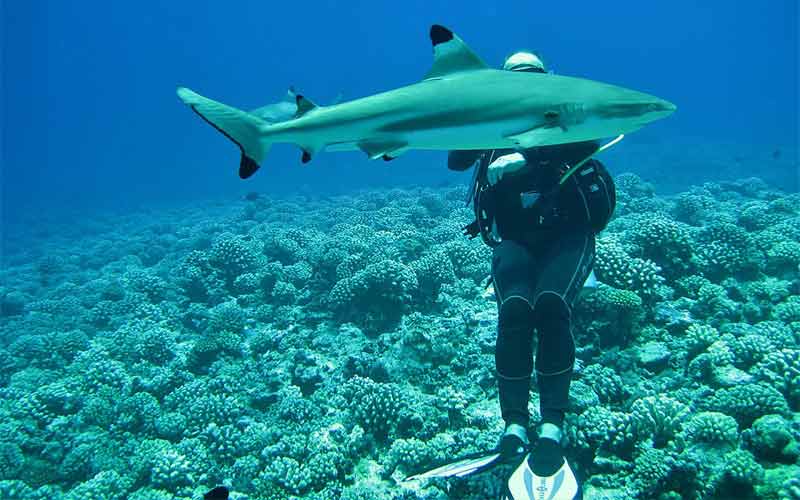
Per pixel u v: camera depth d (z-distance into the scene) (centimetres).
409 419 491
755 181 1652
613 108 238
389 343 653
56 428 623
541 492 292
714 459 356
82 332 897
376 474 459
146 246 1745
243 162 320
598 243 645
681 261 672
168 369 721
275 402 598
